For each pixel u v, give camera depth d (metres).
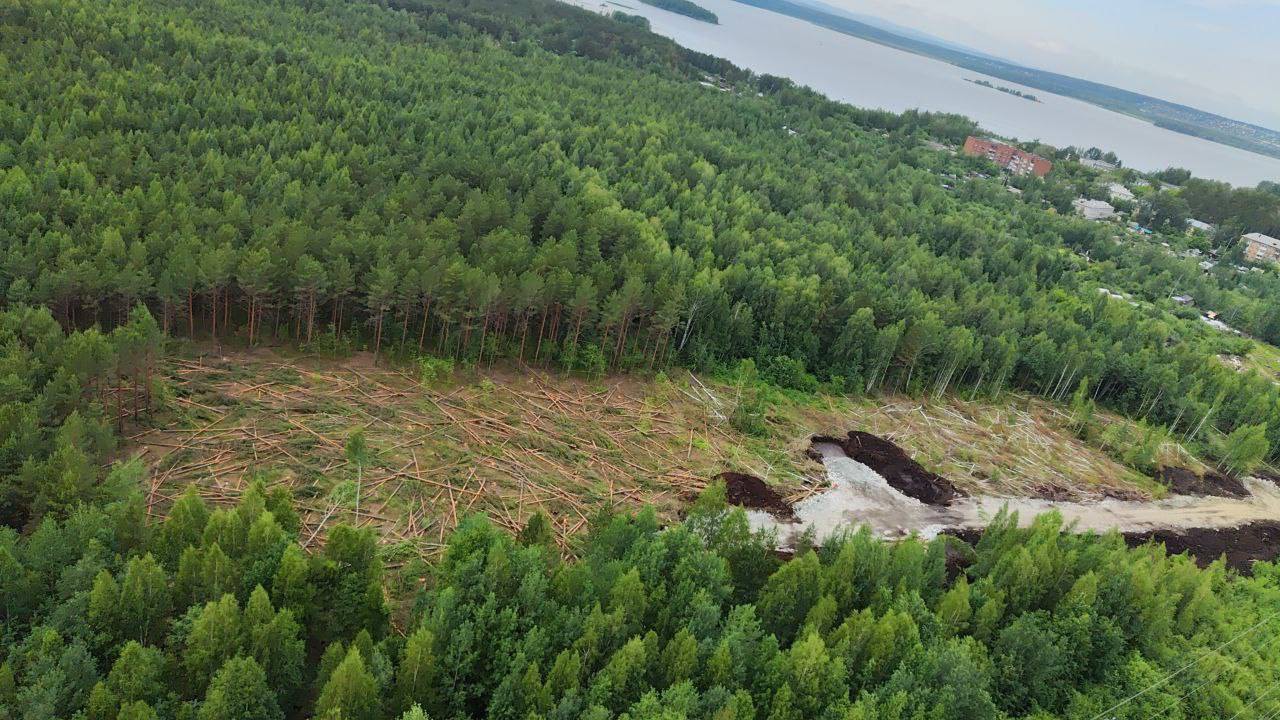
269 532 41.53
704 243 107.62
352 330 74.06
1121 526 78.00
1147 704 51.00
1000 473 81.50
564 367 79.12
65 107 98.12
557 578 43.75
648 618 45.19
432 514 54.97
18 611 37.12
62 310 63.25
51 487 44.28
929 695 43.53
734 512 51.94
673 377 83.50
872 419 86.19
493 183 104.81
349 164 101.31
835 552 54.16
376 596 40.94
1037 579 56.06
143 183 85.06
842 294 101.12
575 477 63.53
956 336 94.69
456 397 70.06
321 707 34.47
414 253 78.94
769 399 84.12
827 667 42.59
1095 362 104.31
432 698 37.84
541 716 37.00
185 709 34.19
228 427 58.72
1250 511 88.12
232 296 72.06
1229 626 59.50
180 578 39.22
